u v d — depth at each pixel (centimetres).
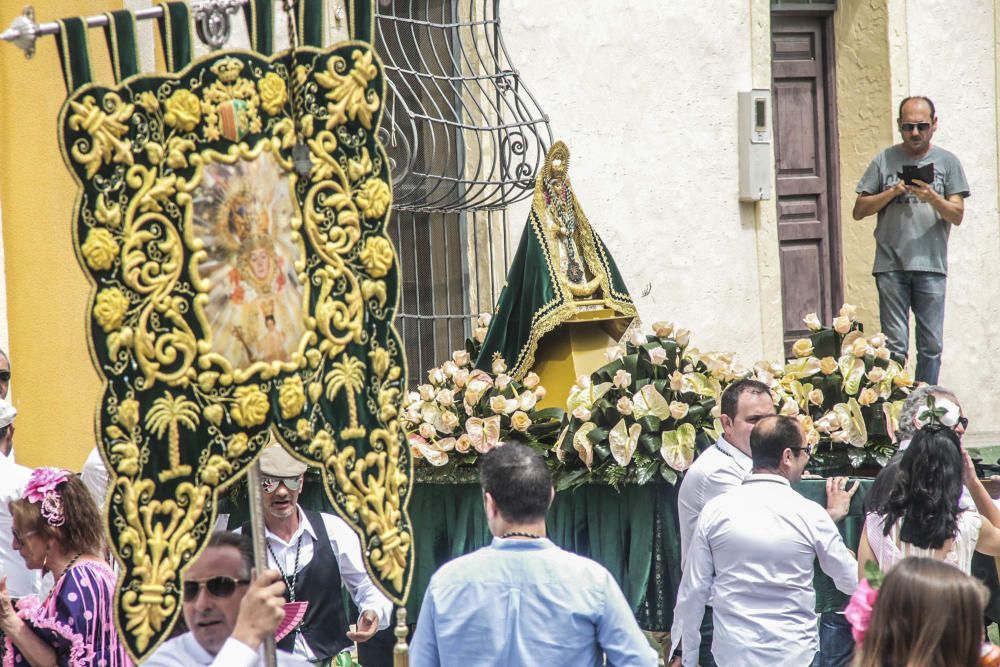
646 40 3180
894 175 3281
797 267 3622
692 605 1738
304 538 1828
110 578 1556
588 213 3117
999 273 3609
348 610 2088
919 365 3300
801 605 1683
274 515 1809
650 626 2050
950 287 3559
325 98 1195
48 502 1545
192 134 1094
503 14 3003
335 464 1196
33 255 2350
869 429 2236
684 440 2028
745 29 3303
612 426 2055
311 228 1183
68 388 2391
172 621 1072
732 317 3300
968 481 1819
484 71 2930
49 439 2366
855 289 3641
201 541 1094
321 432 1184
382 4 2723
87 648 1511
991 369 3612
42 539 1555
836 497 1998
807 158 3631
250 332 1127
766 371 2278
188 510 1088
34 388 2355
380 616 1862
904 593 1014
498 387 2148
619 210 3156
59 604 1513
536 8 3045
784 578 1673
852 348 2250
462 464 2133
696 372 2155
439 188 2938
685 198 3234
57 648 1513
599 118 3123
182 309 1086
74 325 2397
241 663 1077
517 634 1291
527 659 1287
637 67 3170
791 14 3584
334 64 1198
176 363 1082
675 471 2023
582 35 3100
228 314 1112
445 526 2141
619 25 3144
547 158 2256
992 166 3597
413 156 2627
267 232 1141
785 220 3612
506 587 1304
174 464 1080
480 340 2416
